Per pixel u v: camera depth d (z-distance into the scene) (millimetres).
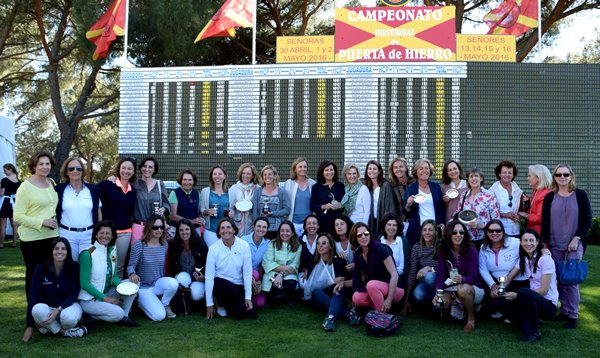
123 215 6637
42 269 5523
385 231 6406
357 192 7281
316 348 5055
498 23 11281
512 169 6656
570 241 5809
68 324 5352
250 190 7531
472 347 5062
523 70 10117
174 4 14219
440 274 5867
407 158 10070
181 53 14859
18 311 6395
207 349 5031
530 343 5180
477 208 6539
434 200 6891
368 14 10445
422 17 10375
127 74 10836
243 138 10453
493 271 5961
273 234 7414
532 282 5719
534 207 6266
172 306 6375
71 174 6043
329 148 10242
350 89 10242
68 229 6023
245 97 10508
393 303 6164
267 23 17250
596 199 9922
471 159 10023
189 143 10602
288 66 10430
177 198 7352
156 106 10727
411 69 10172
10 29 17766
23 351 4957
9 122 14859
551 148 10016
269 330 5684
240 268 6266
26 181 5891
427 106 10125
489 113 10070
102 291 5770
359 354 4871
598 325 5777
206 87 10633
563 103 10055
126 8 11367
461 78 10109
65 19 17844
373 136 10133
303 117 10344
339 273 6426
